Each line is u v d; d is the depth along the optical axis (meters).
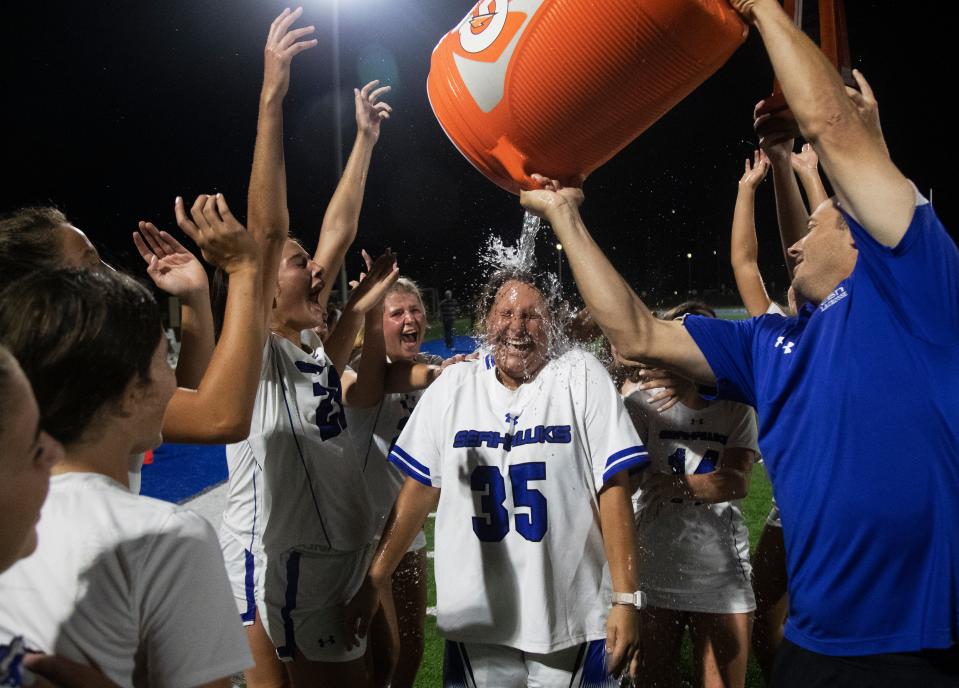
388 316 3.66
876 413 1.47
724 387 1.84
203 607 1.09
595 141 1.77
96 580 1.03
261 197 2.11
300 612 2.44
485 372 2.36
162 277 1.80
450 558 2.25
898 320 1.48
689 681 3.26
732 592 2.77
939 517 1.42
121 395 1.10
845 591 1.51
